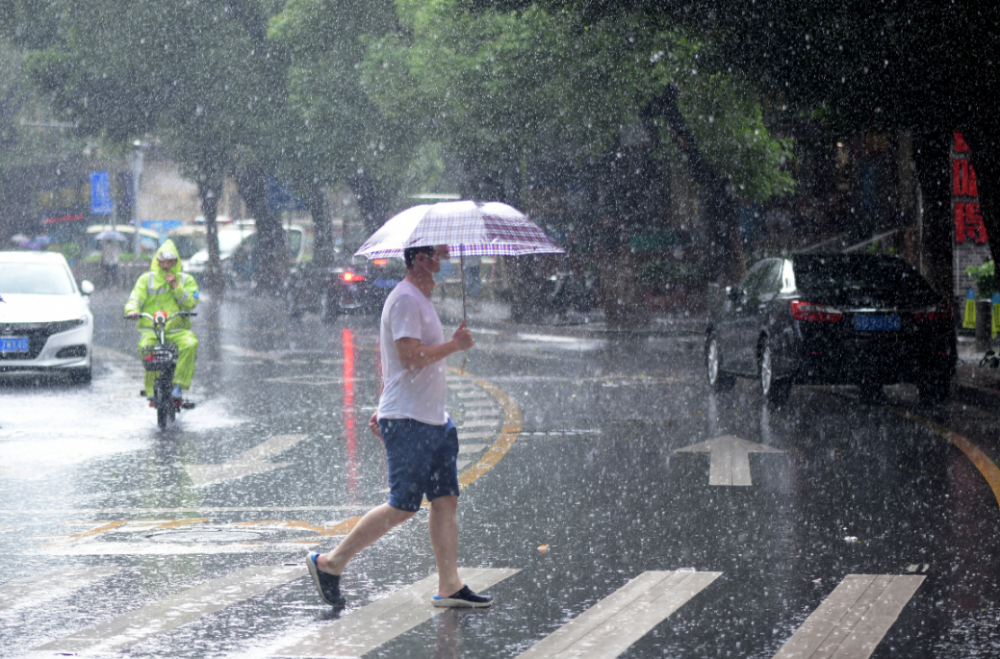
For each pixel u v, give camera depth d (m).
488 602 7.03
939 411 16.31
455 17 33.78
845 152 41.38
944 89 17.17
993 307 22.42
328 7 43.91
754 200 35.97
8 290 22.03
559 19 29.05
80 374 21.45
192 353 15.68
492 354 26.53
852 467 11.84
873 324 16.47
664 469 11.91
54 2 52.88
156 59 51.81
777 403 17.27
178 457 13.10
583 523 9.43
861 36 16.95
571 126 33.28
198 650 6.21
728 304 19.30
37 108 82.75
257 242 65.88
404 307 6.91
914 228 35.75
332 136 45.47
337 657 6.08
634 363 24.25
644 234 44.38
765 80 18.98
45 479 11.78
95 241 82.69
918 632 6.39
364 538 6.96
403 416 6.89
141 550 8.66
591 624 6.63
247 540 8.97
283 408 17.42
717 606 6.96
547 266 46.56
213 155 56.16
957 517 9.43
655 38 28.39
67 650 6.22
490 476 11.67
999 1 15.87
